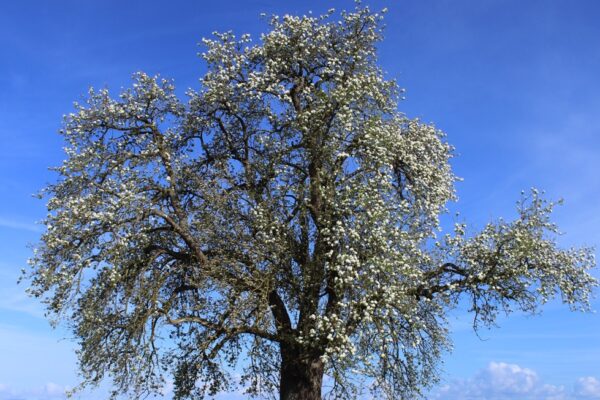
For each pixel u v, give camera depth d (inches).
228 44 901.2
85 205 739.4
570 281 806.5
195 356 821.2
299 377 778.8
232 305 716.7
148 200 791.7
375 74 878.4
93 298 749.3
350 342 681.6
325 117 820.0
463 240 793.6
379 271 705.6
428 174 899.4
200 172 907.4
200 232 768.3
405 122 956.0
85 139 844.0
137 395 722.2
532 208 809.5
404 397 784.9
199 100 882.1
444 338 815.1
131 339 714.2
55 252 733.3
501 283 773.9
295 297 764.0
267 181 841.5
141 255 784.3
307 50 891.4
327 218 762.8
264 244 760.3
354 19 922.7
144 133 876.6
